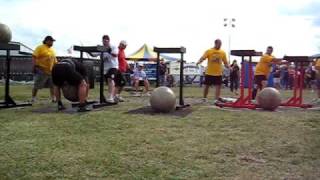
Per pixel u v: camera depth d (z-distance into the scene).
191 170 5.66
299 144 7.46
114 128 8.64
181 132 8.35
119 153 6.46
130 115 10.70
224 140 7.64
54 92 13.10
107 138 7.56
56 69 11.44
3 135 7.70
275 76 30.44
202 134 8.19
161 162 6.01
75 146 6.87
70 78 11.38
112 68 13.75
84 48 12.84
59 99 11.85
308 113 12.38
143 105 13.38
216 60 14.84
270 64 15.98
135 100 15.77
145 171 5.55
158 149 6.79
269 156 6.56
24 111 11.40
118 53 14.48
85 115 10.55
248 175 5.52
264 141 7.64
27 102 13.70
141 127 8.84
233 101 14.57
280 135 8.28
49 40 13.78
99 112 11.27
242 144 7.33
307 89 29.39
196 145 7.16
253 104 13.65
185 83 40.31
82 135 7.81
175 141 7.45
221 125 9.36
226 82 35.12
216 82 14.94
